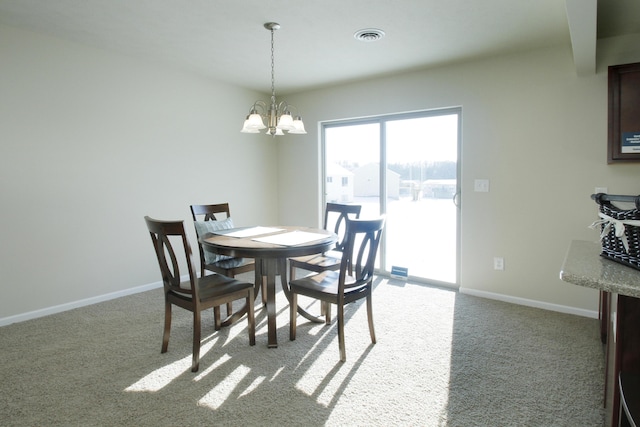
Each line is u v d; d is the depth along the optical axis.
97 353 2.43
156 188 3.78
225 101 4.38
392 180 4.21
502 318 3.02
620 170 2.88
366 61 3.51
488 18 2.59
